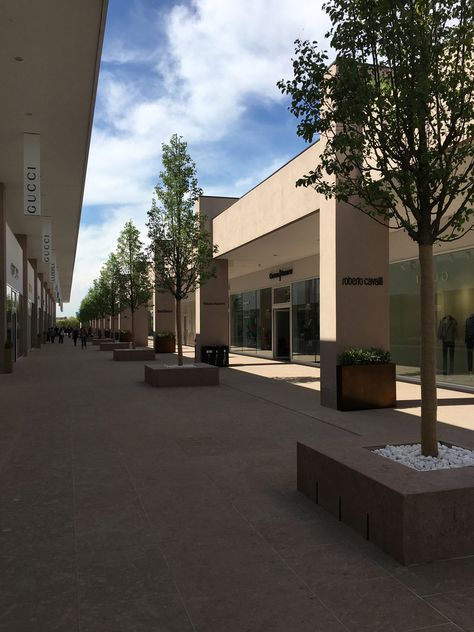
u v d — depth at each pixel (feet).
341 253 33.71
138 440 25.25
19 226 90.79
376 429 27.35
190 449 23.34
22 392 43.70
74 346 142.92
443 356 46.57
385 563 12.03
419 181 15.19
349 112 15.11
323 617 9.91
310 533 13.85
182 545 13.24
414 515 11.87
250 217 53.52
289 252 64.08
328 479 15.26
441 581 11.16
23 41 32.40
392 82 15.38
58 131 46.85
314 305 68.64
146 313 126.31
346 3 15.37
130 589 11.07
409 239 50.19
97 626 9.71
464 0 14.69
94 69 35.96
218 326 69.00
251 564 12.14
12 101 40.86
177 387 45.96
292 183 42.52
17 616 10.07
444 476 13.07
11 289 75.51
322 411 32.96
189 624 9.75
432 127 15.31
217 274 69.15
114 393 42.52
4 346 61.62
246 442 24.64
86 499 16.80
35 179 47.39
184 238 49.16
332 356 33.99
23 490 17.78
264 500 16.52
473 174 15.11
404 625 9.61
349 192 16.52
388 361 34.27
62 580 11.48
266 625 9.68
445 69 15.31
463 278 44.06
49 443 24.75
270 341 84.38
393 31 14.60
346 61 15.15
